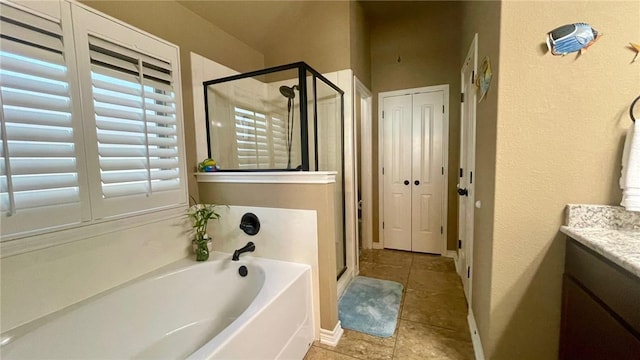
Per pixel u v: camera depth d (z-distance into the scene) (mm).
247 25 2283
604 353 857
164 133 1637
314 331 1675
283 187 1686
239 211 1842
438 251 3082
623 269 770
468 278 1991
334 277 1658
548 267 1162
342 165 2416
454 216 2961
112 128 1354
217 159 2074
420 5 2680
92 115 1274
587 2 1037
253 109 1984
